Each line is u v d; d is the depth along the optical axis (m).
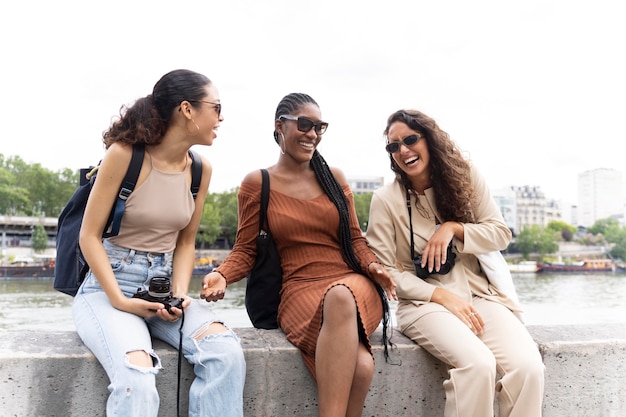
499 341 2.70
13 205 98.56
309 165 3.06
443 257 2.93
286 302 2.84
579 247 141.38
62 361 2.37
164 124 2.54
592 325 3.36
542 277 98.00
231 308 32.03
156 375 2.48
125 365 2.12
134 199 2.51
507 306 3.03
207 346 2.36
